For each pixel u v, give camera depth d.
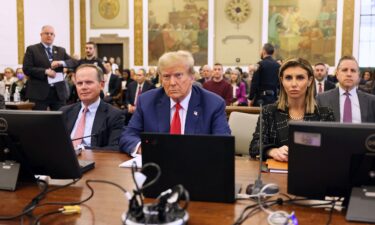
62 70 5.94
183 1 14.71
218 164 1.53
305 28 14.05
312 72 2.45
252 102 6.36
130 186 1.75
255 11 14.29
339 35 13.83
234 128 3.12
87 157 2.32
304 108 2.51
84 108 2.91
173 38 14.87
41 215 1.42
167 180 1.57
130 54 15.09
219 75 6.89
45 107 5.84
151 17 14.90
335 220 1.39
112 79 8.30
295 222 1.33
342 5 13.73
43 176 1.84
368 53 13.89
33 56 5.81
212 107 2.34
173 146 1.55
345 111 3.60
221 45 14.59
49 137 1.64
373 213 1.38
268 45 6.29
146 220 1.27
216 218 1.40
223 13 14.48
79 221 1.38
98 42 15.14
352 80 3.55
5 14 11.29
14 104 5.50
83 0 15.05
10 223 1.37
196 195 1.56
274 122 2.51
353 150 1.40
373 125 1.38
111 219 1.39
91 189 1.68
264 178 1.89
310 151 1.45
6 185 1.72
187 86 2.29
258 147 2.37
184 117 2.35
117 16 15.04
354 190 1.44
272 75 6.18
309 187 1.50
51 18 13.28
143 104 2.44
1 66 11.13
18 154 1.72
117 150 2.56
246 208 1.48
